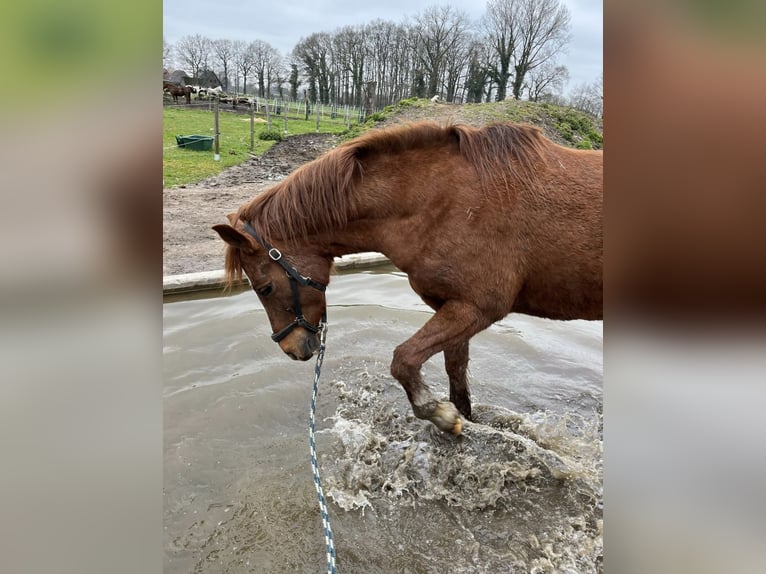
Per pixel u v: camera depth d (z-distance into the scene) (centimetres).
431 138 233
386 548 213
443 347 237
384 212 233
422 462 264
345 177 229
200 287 493
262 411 308
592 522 228
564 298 231
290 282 239
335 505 237
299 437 286
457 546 214
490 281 226
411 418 304
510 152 226
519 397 333
